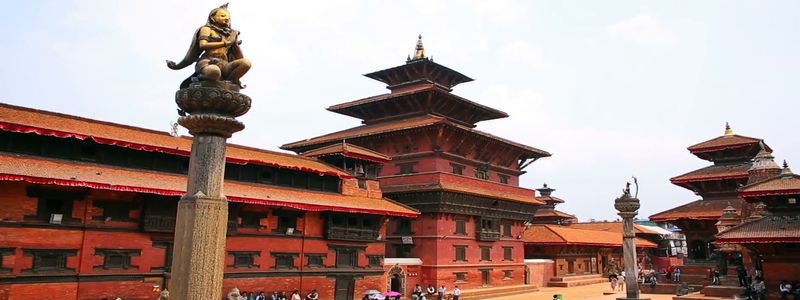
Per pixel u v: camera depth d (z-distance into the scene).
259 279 35.81
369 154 47.34
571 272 72.25
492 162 62.09
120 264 30.00
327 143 59.81
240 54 12.51
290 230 38.25
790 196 37.56
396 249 53.25
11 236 26.14
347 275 41.78
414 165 54.75
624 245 36.09
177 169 34.16
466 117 65.19
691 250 61.50
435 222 50.62
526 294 57.53
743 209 49.59
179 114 12.12
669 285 54.69
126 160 31.92
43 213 27.52
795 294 34.47
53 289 27.23
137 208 31.06
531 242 68.75
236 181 36.84
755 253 39.59
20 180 25.14
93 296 28.59
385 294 40.81
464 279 52.53
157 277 31.31
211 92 11.30
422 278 50.09
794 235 33.72
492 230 57.28
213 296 11.07
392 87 66.88
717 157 65.62
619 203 36.38
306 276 38.84
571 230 75.62
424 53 66.31
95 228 29.14
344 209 39.78
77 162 29.77
